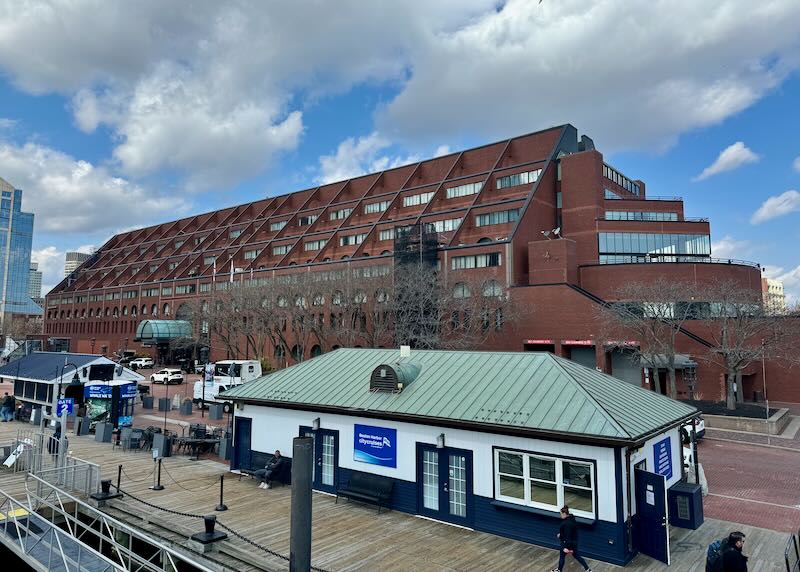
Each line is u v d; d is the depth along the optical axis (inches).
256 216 4033.0
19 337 4621.1
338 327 2279.8
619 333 1879.9
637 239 2519.7
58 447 904.9
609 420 506.3
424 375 709.3
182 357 3462.1
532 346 2129.7
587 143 2962.6
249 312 2453.2
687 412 673.6
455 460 603.5
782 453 1046.4
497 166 2881.4
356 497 656.4
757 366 1939.0
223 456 943.7
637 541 516.4
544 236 2518.5
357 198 3599.9
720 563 394.9
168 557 502.3
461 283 2301.9
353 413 684.1
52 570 541.0
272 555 512.4
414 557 506.0
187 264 3964.1
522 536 544.7
